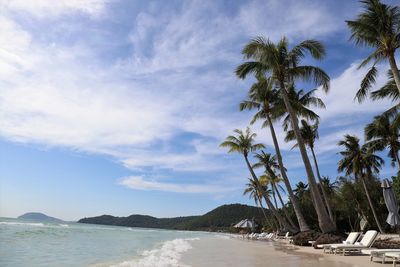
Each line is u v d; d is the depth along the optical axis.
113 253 18.20
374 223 50.78
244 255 16.72
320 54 23.31
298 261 13.22
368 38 19.55
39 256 14.98
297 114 27.47
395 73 18.34
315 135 36.97
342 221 56.09
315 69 23.42
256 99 29.97
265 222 83.69
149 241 33.12
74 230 48.47
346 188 53.66
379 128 32.81
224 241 36.19
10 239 23.17
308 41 23.39
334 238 19.20
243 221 66.06
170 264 12.87
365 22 19.17
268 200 33.88
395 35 18.66
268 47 23.06
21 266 11.66
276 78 24.06
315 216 56.59
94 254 17.27
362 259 13.48
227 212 158.00
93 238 32.50
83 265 12.43
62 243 23.28
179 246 25.48
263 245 26.89
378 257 13.28
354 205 53.16
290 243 28.47
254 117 29.48
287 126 31.31
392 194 17.91
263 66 23.92
